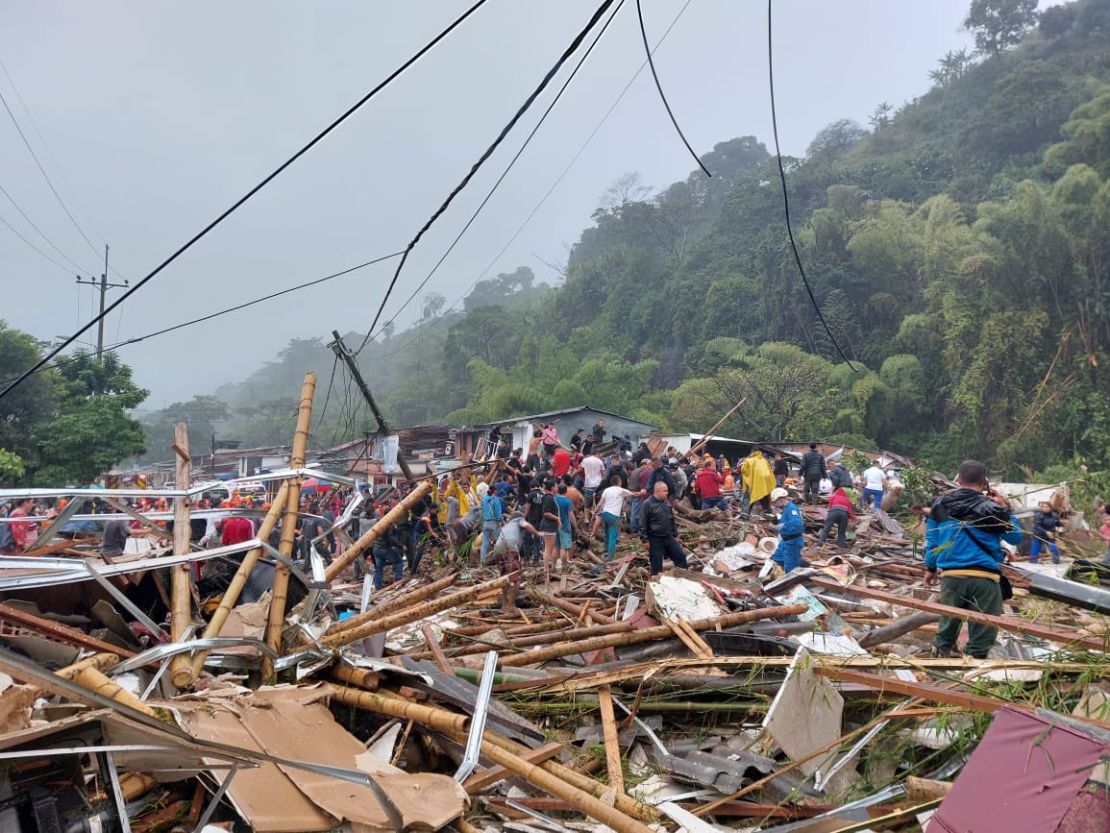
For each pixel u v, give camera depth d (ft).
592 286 273.13
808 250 202.28
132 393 101.86
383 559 42.83
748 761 14.57
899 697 15.53
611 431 112.06
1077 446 138.10
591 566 41.86
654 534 33.81
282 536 17.79
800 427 145.89
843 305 190.08
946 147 265.95
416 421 285.23
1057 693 14.16
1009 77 244.42
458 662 21.01
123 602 15.24
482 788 13.55
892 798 12.43
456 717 14.29
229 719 13.03
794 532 35.83
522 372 198.70
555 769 13.93
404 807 11.52
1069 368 148.66
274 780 11.86
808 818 13.16
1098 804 8.09
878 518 57.72
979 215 198.80
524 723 15.74
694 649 19.43
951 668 15.98
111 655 14.46
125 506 16.84
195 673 14.89
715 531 52.06
